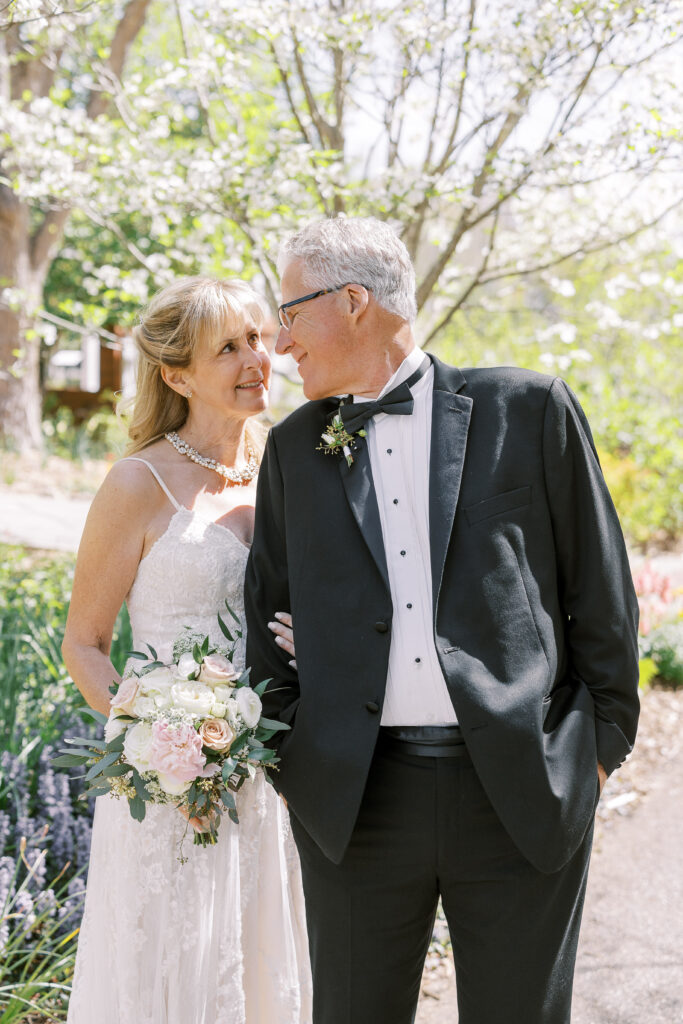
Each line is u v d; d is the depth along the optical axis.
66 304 5.85
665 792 4.50
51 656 3.92
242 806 2.26
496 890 1.87
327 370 1.95
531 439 1.92
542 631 1.88
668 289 5.82
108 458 11.52
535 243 5.60
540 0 4.00
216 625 2.29
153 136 4.95
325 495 1.98
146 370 2.46
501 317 9.92
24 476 11.68
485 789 1.79
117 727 1.97
